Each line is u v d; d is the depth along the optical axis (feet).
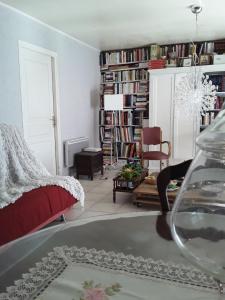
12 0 9.86
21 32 11.16
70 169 15.37
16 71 11.03
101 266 3.29
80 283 2.95
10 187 8.01
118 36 14.90
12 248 3.94
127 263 3.36
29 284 2.96
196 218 3.78
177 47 16.39
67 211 9.32
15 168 8.69
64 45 14.28
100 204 11.15
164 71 15.52
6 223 6.31
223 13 11.33
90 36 14.83
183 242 3.54
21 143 9.37
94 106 18.02
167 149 16.03
